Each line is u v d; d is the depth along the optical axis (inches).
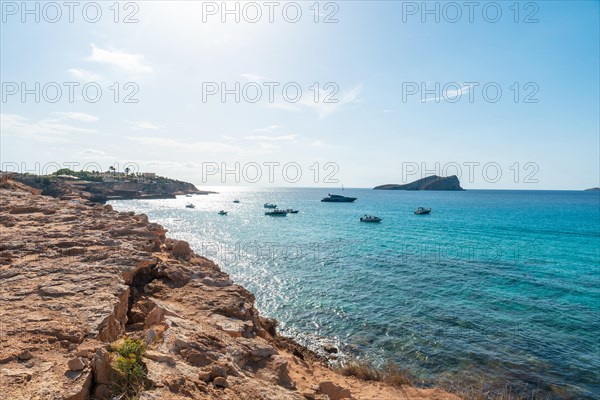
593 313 1023.6
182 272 528.7
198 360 277.1
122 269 439.8
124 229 668.7
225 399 232.8
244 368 308.5
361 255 1847.9
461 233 2829.7
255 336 410.0
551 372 687.7
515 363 721.0
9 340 247.8
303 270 1488.7
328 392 350.9
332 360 717.9
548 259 1834.4
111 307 324.2
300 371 421.7
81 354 233.6
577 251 2086.6
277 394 260.4
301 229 3014.3
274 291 1190.9
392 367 685.3
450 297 1154.7
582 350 783.7
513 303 1104.2
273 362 327.6
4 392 185.8
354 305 1062.4
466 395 585.0
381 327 898.7
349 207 5994.1
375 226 3289.9
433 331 877.8
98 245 545.3
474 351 772.6
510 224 3535.9
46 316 295.4
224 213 4357.8
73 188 4109.3
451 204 6884.8
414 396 509.4
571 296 1190.3
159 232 743.7
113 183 6446.9
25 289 354.6
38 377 205.3
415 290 1224.2
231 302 456.1
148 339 310.3
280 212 4306.1
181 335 307.0
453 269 1558.8
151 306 411.8
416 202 7495.1
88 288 368.8
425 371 685.3
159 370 241.0
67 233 591.2
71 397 189.0
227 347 315.6
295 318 956.6
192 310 418.0
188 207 5374.0
